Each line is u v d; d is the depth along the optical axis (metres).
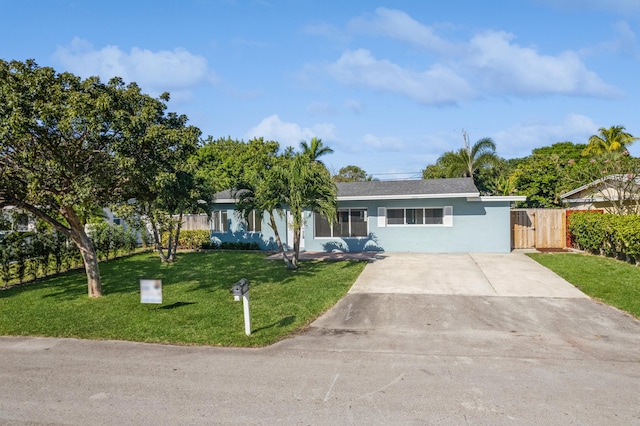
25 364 7.15
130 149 10.22
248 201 16.03
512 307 10.39
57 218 16.92
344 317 9.77
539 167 34.09
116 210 10.91
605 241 16.78
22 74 9.53
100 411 5.47
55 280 14.54
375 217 20.84
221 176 37.16
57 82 9.98
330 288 12.54
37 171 9.86
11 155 9.86
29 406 5.64
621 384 6.04
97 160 10.42
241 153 40.12
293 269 15.77
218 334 8.52
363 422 5.08
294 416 5.25
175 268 16.59
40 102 9.23
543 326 8.90
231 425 5.07
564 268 14.88
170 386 6.18
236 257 19.41
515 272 14.56
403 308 10.46
